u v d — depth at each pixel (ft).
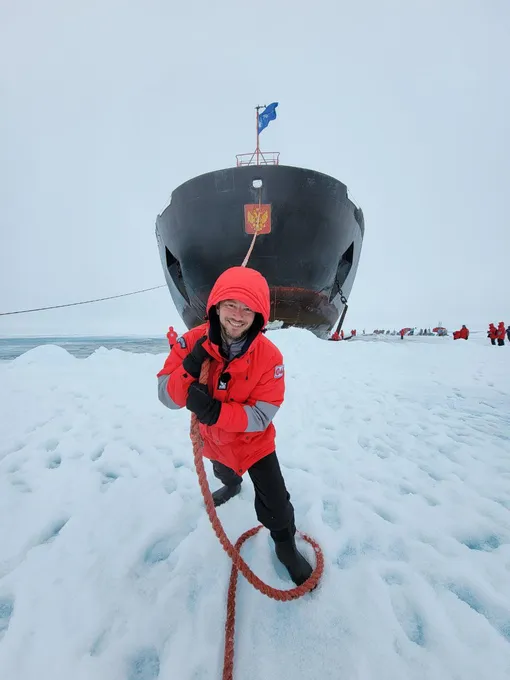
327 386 19.03
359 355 29.09
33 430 12.38
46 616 4.90
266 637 4.64
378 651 4.42
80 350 56.03
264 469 5.28
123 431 12.26
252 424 4.68
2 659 4.29
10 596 5.36
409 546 6.44
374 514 7.39
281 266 36.58
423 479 9.03
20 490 8.41
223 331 4.83
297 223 34.94
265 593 4.71
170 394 4.69
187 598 5.29
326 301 43.50
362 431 12.55
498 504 7.80
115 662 4.30
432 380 22.13
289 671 4.19
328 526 7.01
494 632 4.70
